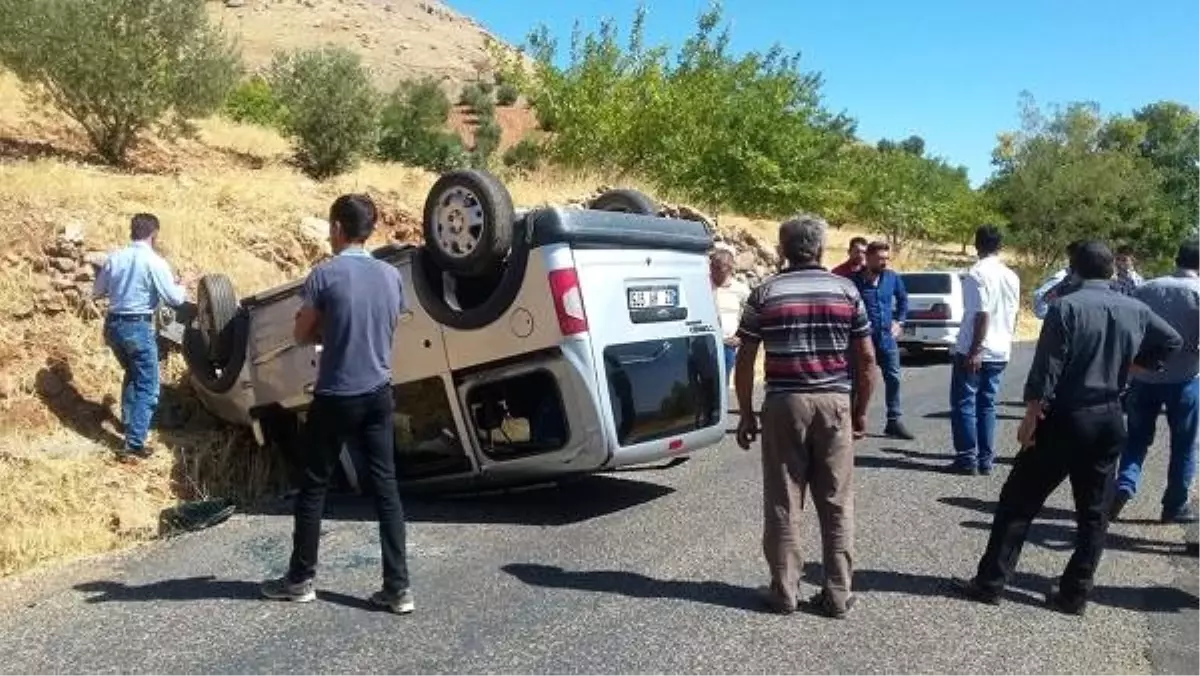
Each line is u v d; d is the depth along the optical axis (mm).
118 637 4891
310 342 5254
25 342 8148
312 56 16328
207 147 16281
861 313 5242
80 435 7688
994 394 8211
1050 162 35906
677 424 7078
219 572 5844
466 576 5734
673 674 4484
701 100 23641
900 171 34625
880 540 6430
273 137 18500
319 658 4629
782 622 5090
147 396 7500
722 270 9914
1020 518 5352
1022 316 26703
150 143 15320
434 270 6988
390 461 5258
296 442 7871
